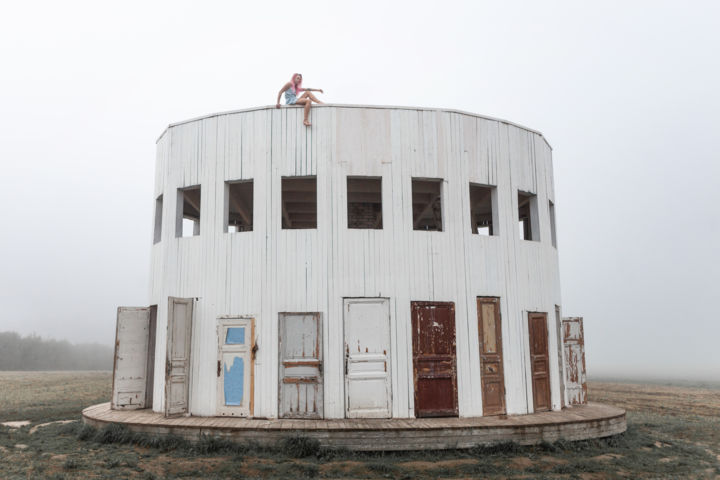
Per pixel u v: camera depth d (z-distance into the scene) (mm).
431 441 9211
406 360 10625
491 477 7887
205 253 11359
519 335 11562
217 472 7828
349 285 10805
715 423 14500
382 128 11398
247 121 11523
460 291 11164
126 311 12133
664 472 8453
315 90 11672
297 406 10367
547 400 11805
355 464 8391
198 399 10773
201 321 11102
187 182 11852
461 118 11812
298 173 11172
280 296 10812
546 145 13523
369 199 14703
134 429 9797
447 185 11461
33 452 8953
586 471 8328
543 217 12781
